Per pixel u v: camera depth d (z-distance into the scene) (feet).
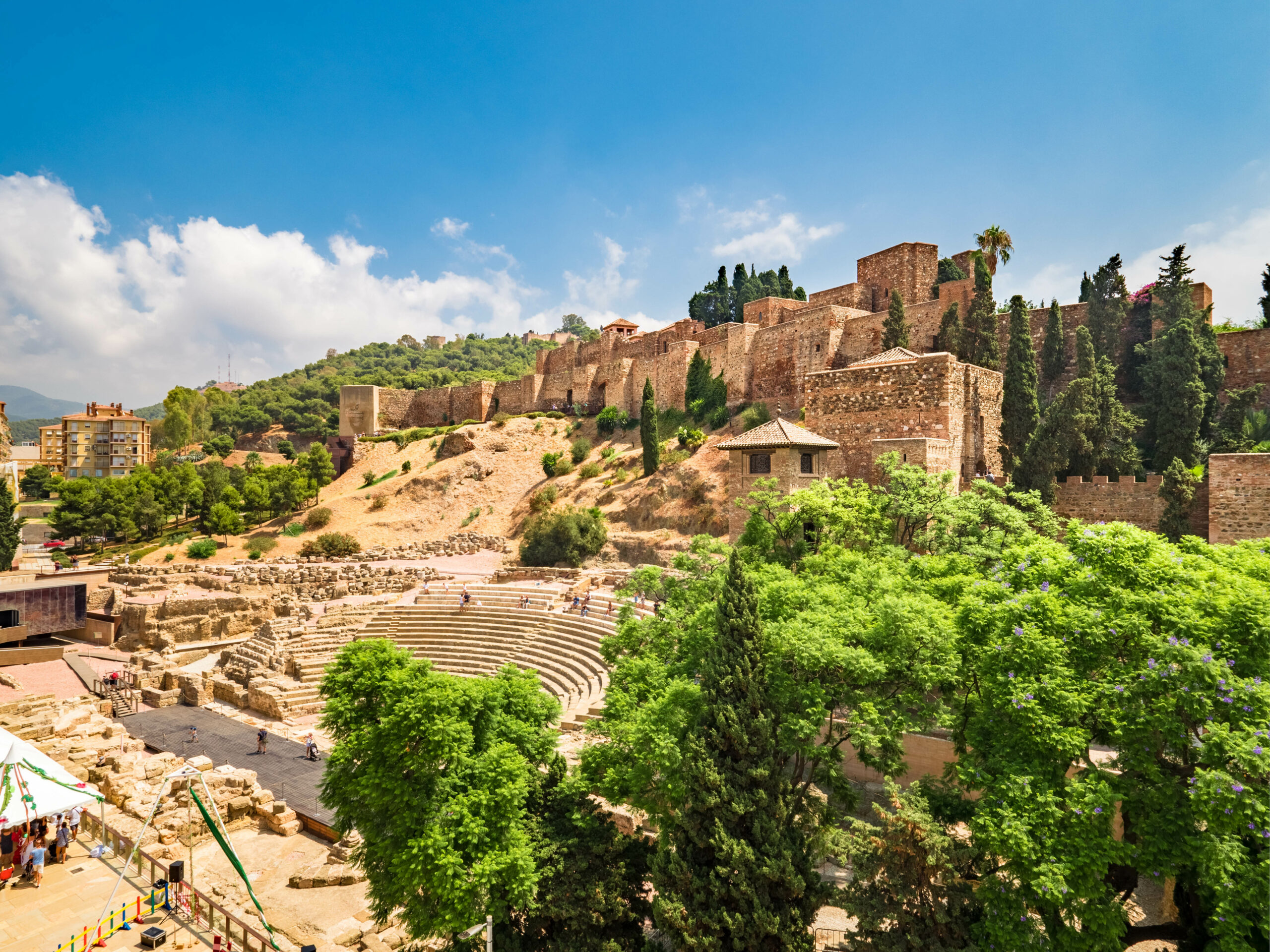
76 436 487.61
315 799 99.40
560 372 360.07
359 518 296.10
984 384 140.77
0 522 223.92
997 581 63.72
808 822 62.59
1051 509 128.98
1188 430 140.87
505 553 256.11
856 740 57.00
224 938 57.41
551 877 57.26
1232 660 49.55
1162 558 56.44
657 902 54.39
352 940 66.03
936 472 116.26
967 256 243.19
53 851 70.59
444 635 172.14
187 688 150.41
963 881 53.62
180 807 88.28
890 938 51.78
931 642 57.57
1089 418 135.74
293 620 182.29
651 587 81.10
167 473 345.10
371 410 398.42
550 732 65.16
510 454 314.76
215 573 225.56
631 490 248.11
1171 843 46.78
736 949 52.75
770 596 70.08
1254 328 171.22
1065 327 179.63
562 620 166.81
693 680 67.72
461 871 52.16
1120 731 49.96
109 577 222.69
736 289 369.09
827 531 101.09
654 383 304.50
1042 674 52.08
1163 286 162.71
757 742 56.75
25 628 159.63
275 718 140.05
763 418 239.50
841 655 56.24
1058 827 47.70
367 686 59.00
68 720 114.73
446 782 56.39
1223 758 45.55
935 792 59.82
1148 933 54.85
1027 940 46.60
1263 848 45.65
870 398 128.16
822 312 231.91
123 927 58.49
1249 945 43.11
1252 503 109.40
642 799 60.90
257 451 511.40
